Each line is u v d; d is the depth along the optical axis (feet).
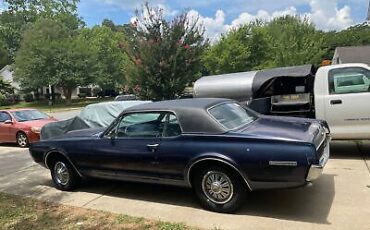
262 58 139.95
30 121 43.27
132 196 20.07
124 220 16.61
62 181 22.20
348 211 15.81
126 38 58.34
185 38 54.03
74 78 155.33
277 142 15.10
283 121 18.35
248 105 27.22
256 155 15.34
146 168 18.24
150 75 53.11
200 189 17.04
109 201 19.56
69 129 31.48
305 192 18.42
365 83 23.68
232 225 15.20
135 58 54.24
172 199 19.07
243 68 132.57
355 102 23.59
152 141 17.94
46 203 19.90
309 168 14.49
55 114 106.93
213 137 16.37
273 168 15.07
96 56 169.68
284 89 28.53
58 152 21.75
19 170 28.73
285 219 15.43
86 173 20.97
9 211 18.84
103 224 16.33
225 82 28.84
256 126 17.39
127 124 19.08
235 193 16.19
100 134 20.35
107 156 19.61
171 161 17.31
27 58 157.58
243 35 135.44
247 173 15.58
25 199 20.80
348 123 23.94
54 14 180.45
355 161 23.75
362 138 23.99
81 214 17.85
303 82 27.86
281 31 153.28
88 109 31.96
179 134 17.26
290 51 124.36
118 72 180.04
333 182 19.71
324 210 16.07
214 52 131.95
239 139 15.83
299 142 14.76
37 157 22.89
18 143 42.14
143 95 54.34
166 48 52.80
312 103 25.39
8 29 149.59
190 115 17.21
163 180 17.90
